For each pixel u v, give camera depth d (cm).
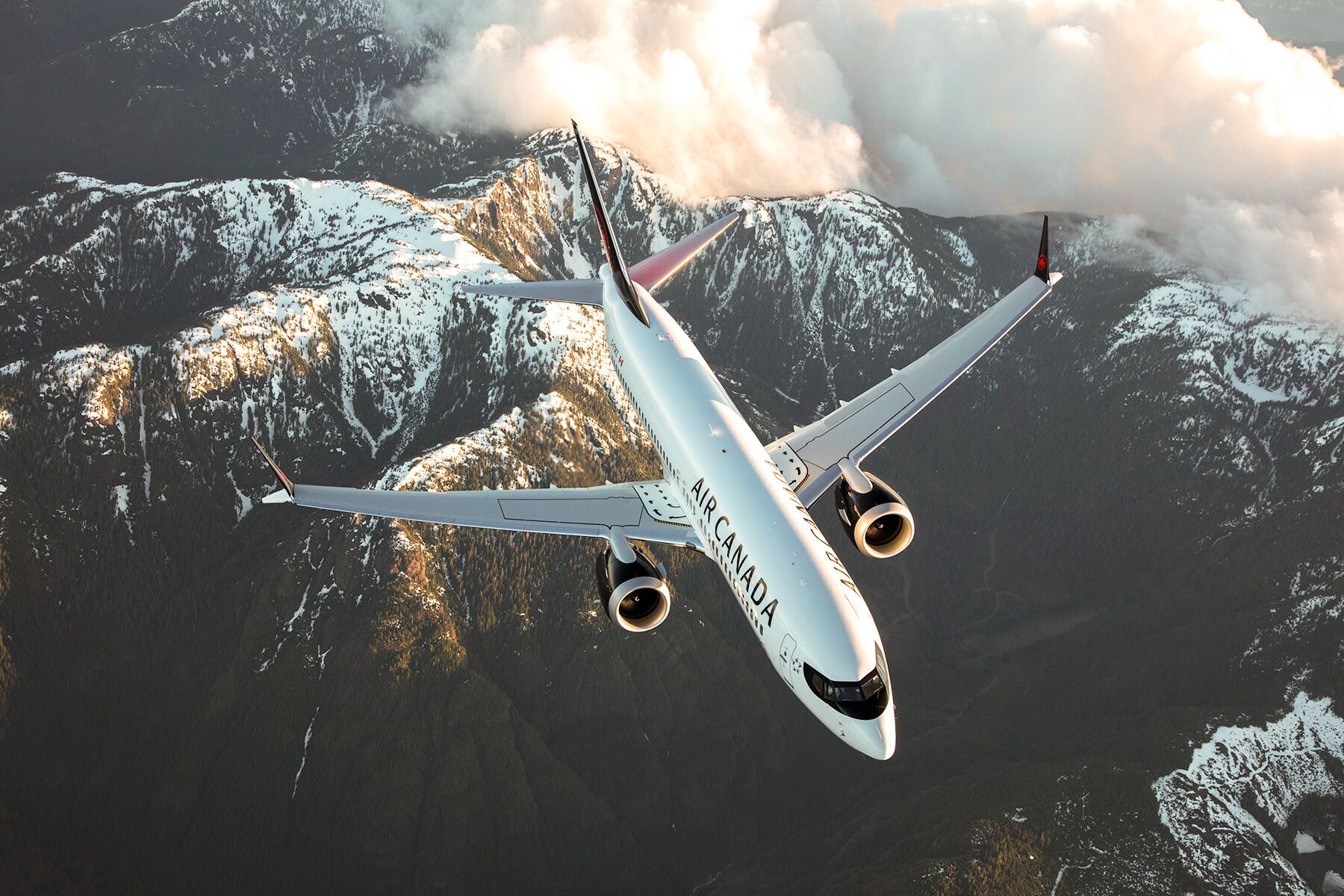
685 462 4691
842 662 3634
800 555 3956
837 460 4866
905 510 4431
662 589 4444
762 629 3962
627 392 5766
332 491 5069
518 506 4953
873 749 3572
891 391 5291
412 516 4884
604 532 4734
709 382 5203
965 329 5725
